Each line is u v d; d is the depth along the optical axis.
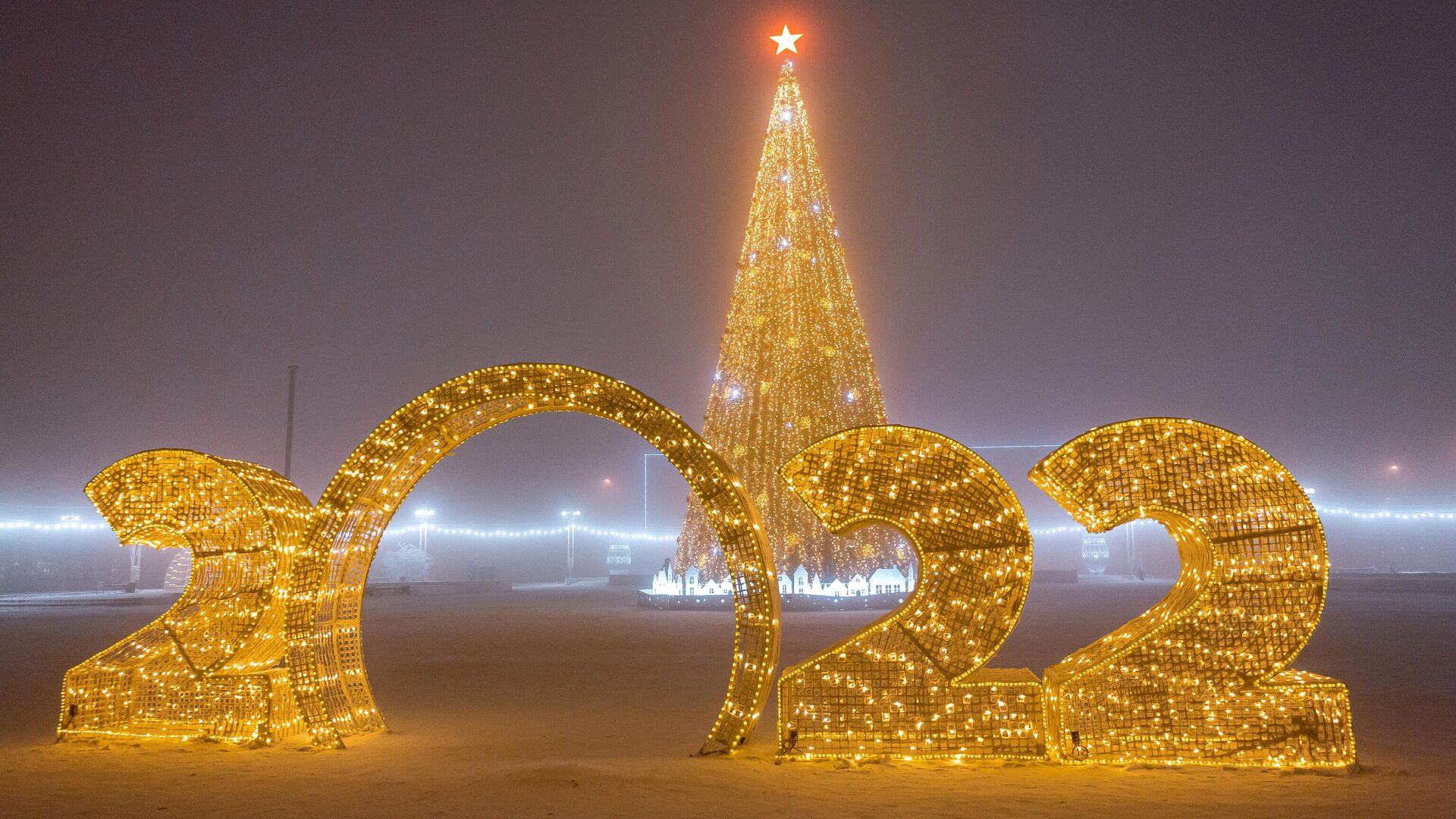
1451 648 16.42
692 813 5.99
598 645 18.61
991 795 6.45
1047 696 7.58
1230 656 7.43
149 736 8.85
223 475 9.25
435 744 8.73
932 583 7.82
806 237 26.03
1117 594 35.06
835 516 8.00
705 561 28.36
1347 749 7.27
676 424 8.26
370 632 21.94
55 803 6.43
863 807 6.14
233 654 8.98
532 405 8.91
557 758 7.97
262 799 6.50
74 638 21.53
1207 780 6.88
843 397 25.28
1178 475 7.62
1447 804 6.18
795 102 27.03
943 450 7.95
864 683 7.68
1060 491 7.79
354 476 8.74
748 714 7.82
